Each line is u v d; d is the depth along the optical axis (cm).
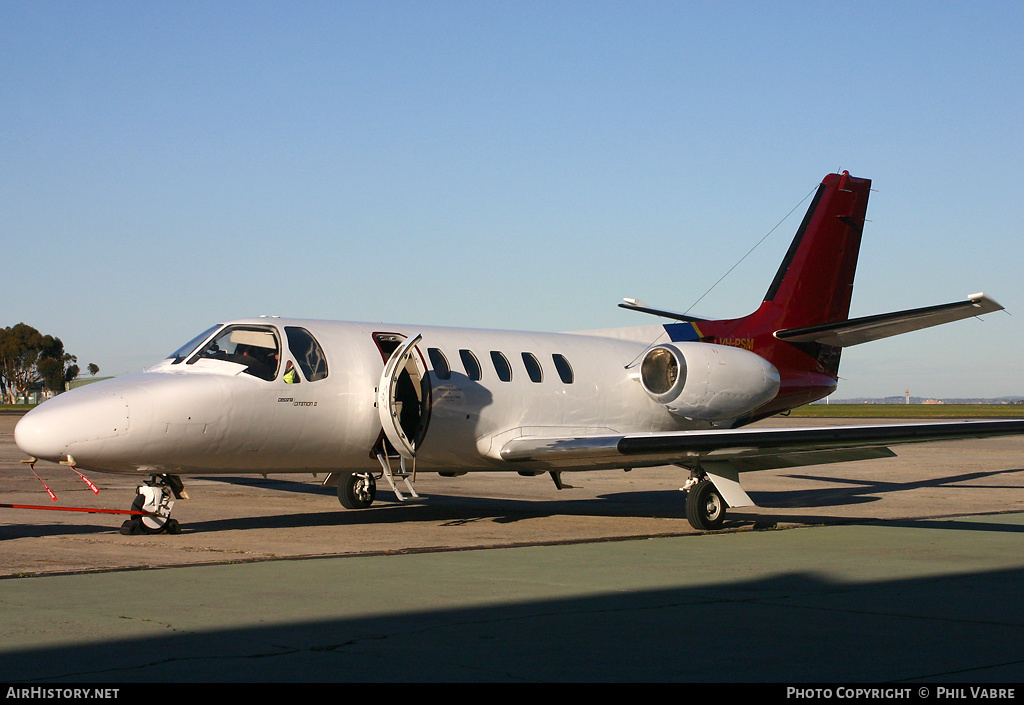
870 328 1559
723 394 1525
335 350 1233
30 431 1041
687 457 1236
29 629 609
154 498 1152
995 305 1381
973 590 778
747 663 536
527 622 639
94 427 1047
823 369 1788
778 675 512
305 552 1001
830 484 2141
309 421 1188
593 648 568
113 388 1091
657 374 1527
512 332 1491
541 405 1427
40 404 1102
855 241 1839
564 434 1449
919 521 1365
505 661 536
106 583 786
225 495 1797
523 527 1284
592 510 1558
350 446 1240
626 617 659
